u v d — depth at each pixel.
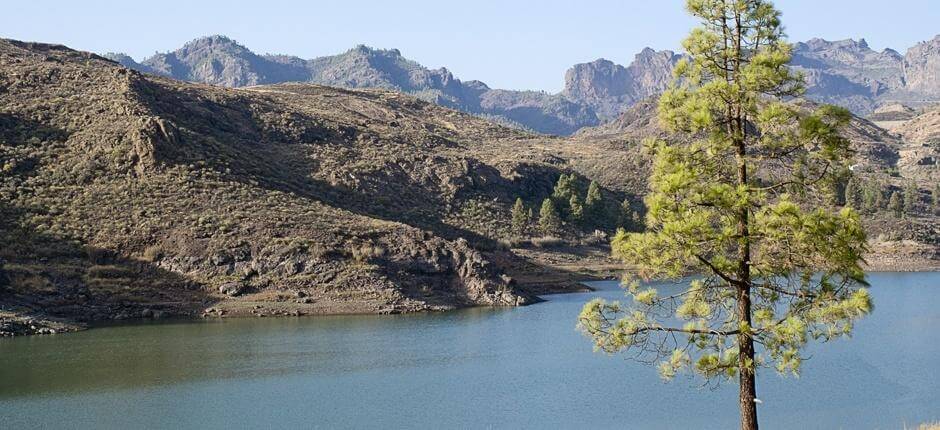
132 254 91.00
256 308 85.44
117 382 53.69
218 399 49.72
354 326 78.62
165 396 50.38
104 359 60.88
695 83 27.78
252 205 104.69
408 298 92.44
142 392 51.25
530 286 112.12
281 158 137.75
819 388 53.34
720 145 26.70
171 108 135.62
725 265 25.97
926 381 55.28
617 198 177.50
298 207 108.44
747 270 26.41
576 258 138.00
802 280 26.38
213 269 90.69
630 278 28.09
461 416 46.47
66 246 89.62
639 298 27.20
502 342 70.19
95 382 53.59
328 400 49.72
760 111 26.45
